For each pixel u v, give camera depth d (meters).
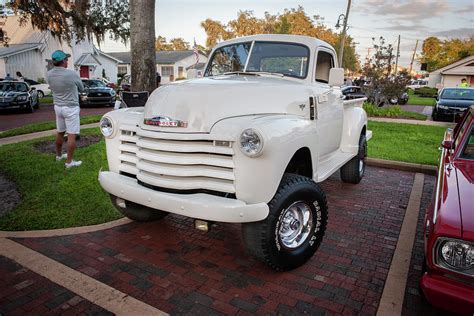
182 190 3.14
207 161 3.00
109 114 3.75
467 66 46.66
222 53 4.88
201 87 3.32
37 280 3.16
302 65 4.35
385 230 4.34
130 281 3.20
